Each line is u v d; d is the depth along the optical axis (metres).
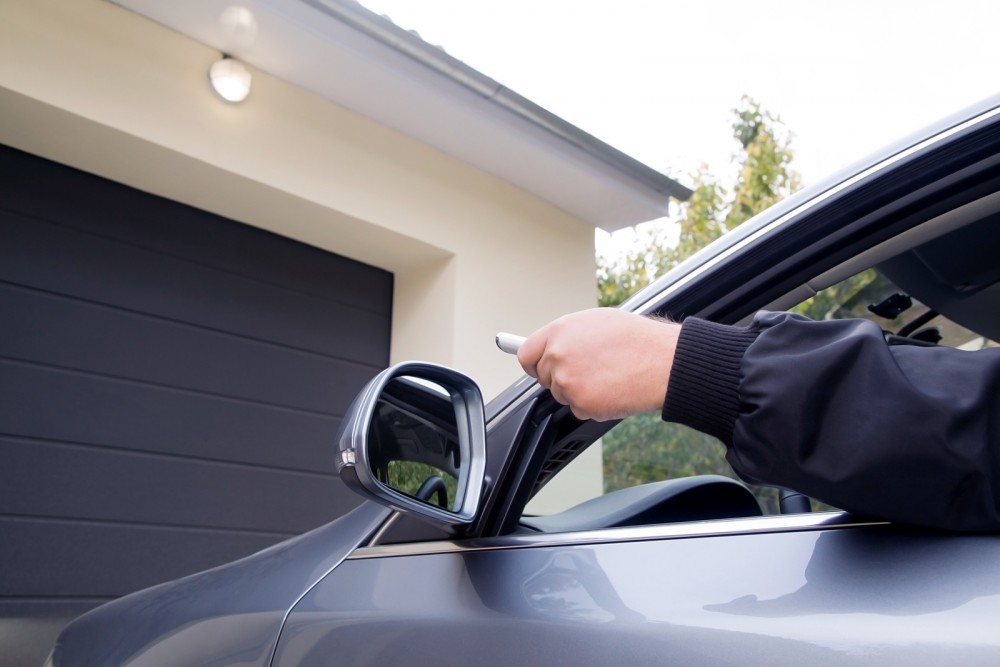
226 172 3.93
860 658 0.62
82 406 3.63
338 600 1.15
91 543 3.53
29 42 3.46
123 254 3.91
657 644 0.75
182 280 4.08
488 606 0.94
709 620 0.73
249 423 4.13
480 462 1.02
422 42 3.99
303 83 4.23
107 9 3.68
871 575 0.67
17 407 3.46
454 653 0.92
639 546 0.88
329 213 4.30
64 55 3.53
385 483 0.99
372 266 4.95
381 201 4.47
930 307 1.23
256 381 4.22
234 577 1.43
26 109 3.46
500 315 4.87
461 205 4.84
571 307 5.29
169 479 3.80
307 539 1.39
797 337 0.71
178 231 4.12
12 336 3.51
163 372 3.90
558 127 4.64
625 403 0.79
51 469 3.49
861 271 1.05
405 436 1.06
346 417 0.93
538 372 0.90
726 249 1.04
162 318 3.96
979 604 0.60
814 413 0.65
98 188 3.90
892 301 1.21
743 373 0.71
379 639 1.03
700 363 0.74
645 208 5.32
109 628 1.59
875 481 0.62
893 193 0.96
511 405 1.13
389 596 1.09
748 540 0.79
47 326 3.61
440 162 4.80
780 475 0.67
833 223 1.00
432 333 4.73
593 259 5.53
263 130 4.10
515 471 1.11
